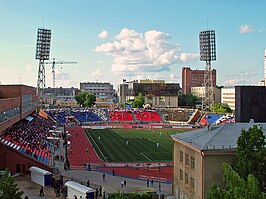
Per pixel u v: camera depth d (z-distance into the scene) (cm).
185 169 6462
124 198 5294
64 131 17088
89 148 12781
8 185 4444
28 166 8131
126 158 11075
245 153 4528
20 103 12006
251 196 3089
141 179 8338
